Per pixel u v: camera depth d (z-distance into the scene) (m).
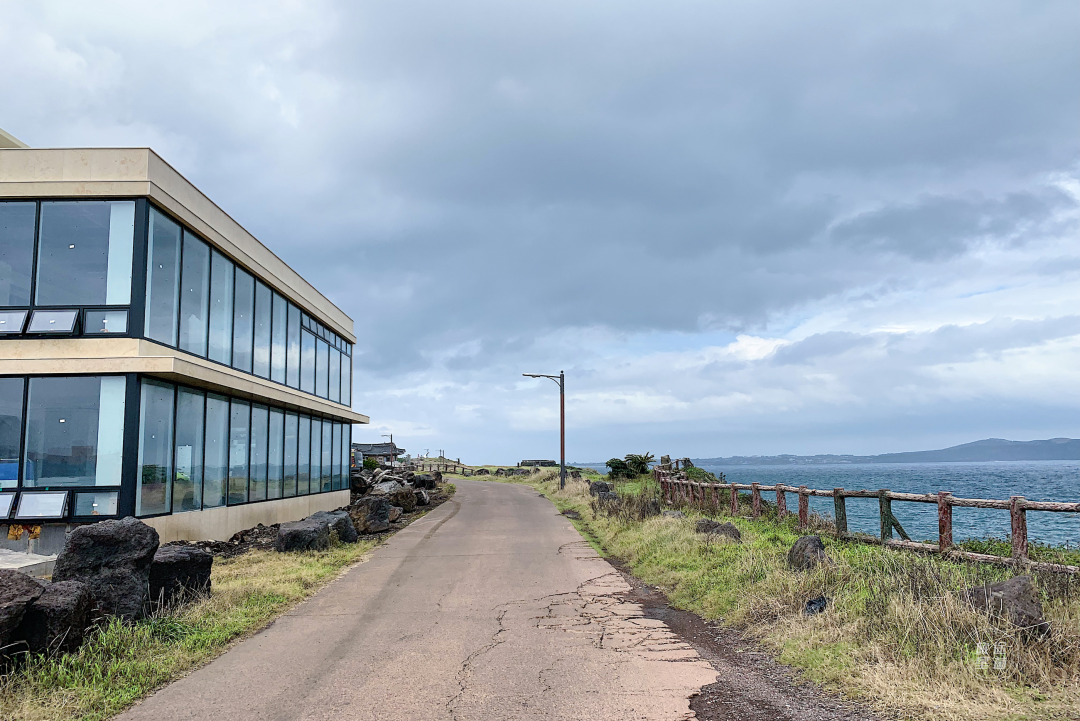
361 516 19.41
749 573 9.55
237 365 18.20
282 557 13.95
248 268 18.67
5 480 13.21
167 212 14.67
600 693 5.98
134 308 13.63
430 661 7.07
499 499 31.86
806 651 6.63
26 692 5.77
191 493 15.66
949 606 6.27
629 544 14.47
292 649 7.65
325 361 26.86
